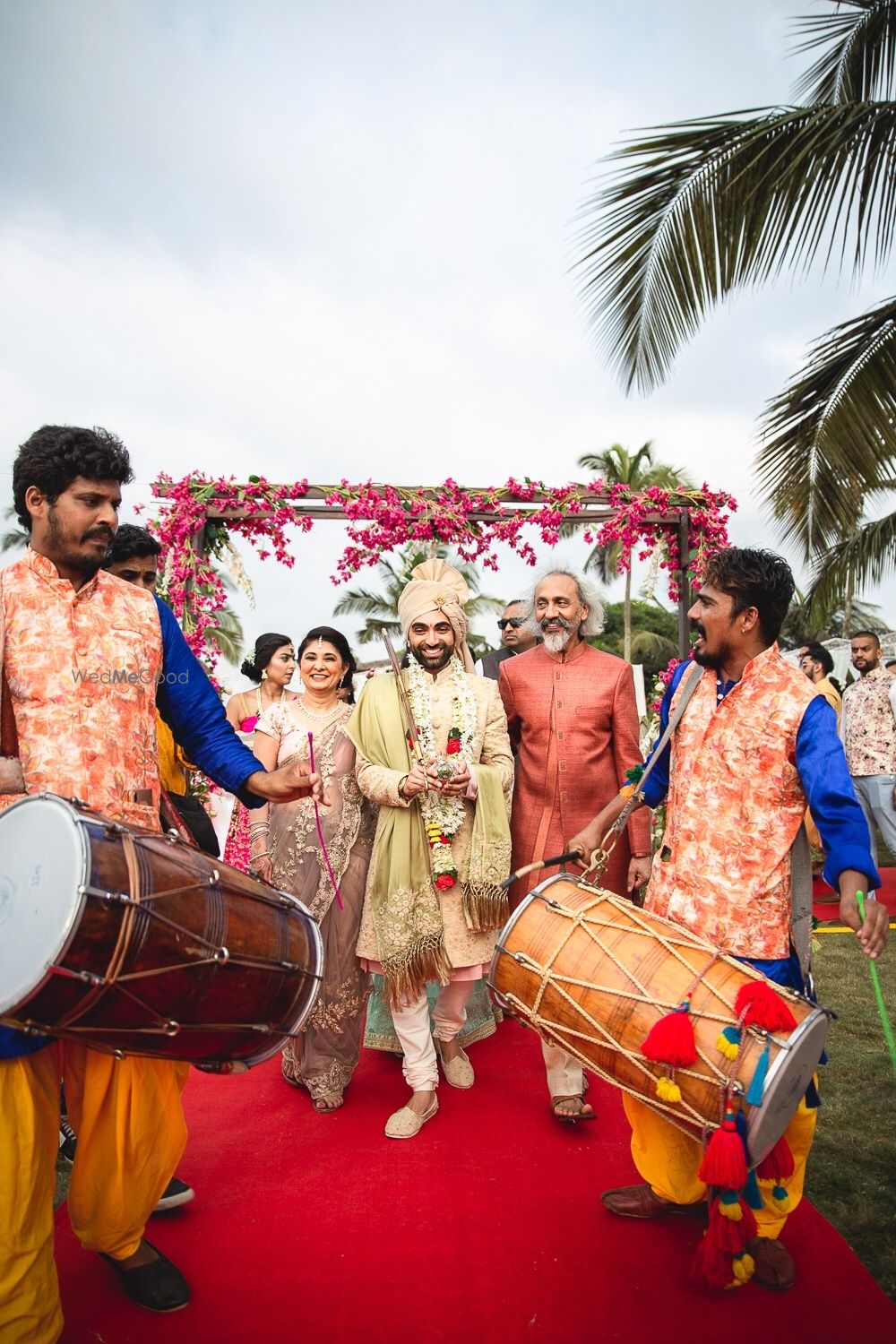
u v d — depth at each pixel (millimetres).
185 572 6469
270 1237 2848
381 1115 3744
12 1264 2145
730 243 6500
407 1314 2482
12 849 2074
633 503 6832
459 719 3785
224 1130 3633
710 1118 2303
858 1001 5148
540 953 2627
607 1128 3574
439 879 3592
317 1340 2377
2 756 2381
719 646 2631
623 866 3861
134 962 2008
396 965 3580
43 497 2361
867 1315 2457
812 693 2541
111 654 2449
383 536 6551
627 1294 2555
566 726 3924
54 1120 2324
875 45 6406
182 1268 2697
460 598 4070
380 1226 2902
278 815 3992
